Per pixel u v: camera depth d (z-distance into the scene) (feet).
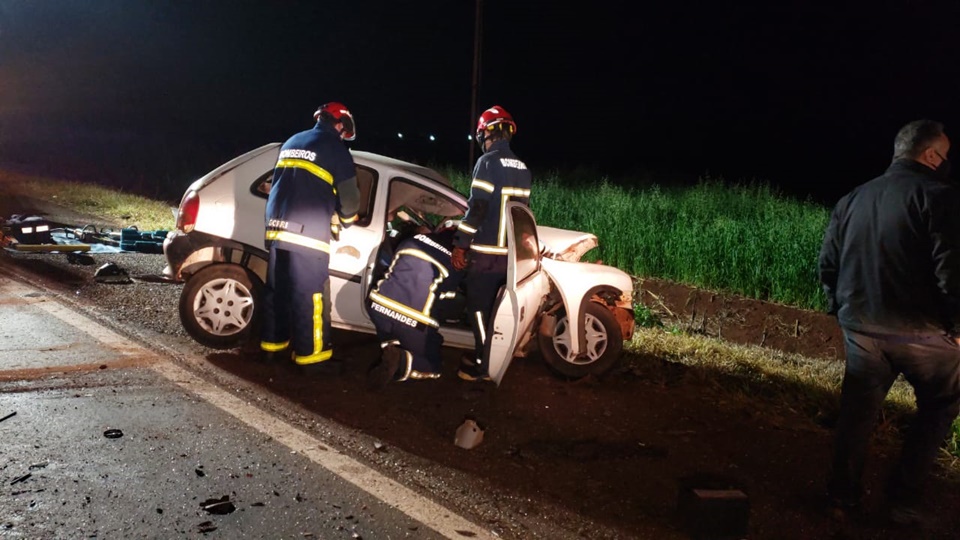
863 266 13.69
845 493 14.61
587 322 21.11
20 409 16.01
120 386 17.66
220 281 20.24
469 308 18.97
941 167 13.53
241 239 20.52
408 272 18.69
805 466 16.96
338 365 19.58
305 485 14.08
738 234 31.65
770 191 43.50
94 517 12.42
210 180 20.85
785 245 29.66
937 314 13.30
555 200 38.96
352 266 20.31
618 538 13.44
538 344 21.26
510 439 17.03
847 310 14.01
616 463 16.35
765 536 13.93
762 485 15.89
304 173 18.83
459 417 17.93
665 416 19.17
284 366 19.89
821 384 22.47
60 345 19.89
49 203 42.65
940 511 15.25
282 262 18.99
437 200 22.06
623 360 23.08
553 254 22.82
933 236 12.75
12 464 13.82
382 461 15.35
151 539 11.98
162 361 19.42
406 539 12.67
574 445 17.04
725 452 17.38
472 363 19.53
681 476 16.02
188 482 13.76
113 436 15.20
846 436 14.40
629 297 21.70
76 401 16.65
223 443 15.39
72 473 13.70
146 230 37.60
